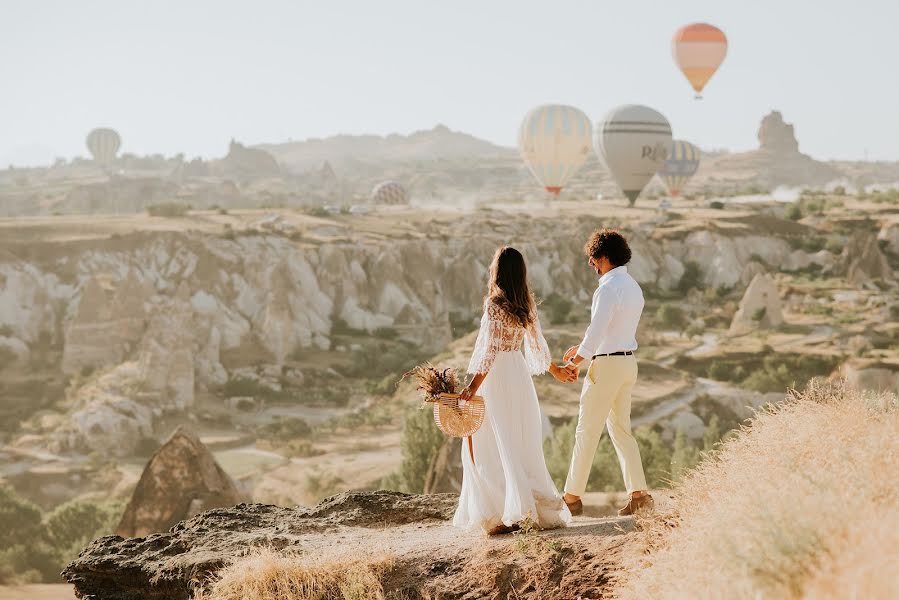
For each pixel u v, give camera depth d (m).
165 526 31.17
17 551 45.75
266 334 120.19
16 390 103.06
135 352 111.94
